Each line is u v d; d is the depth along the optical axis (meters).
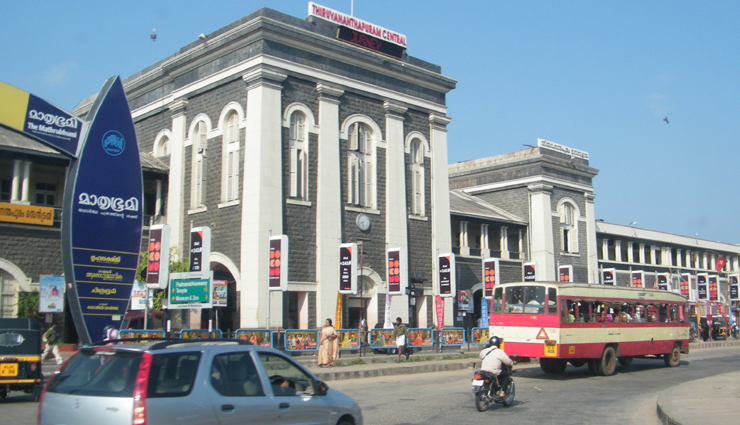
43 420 7.96
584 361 27.27
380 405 16.53
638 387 21.12
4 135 30.47
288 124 32.78
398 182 37.19
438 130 40.03
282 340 30.09
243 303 30.88
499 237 52.75
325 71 34.47
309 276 32.66
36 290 29.86
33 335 16.09
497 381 16.11
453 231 48.28
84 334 21.09
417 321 38.00
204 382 8.07
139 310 32.69
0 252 29.05
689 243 70.31
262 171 31.27
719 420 13.12
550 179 52.53
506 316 24.11
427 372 26.61
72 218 21.17
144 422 7.39
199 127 35.22
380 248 35.97
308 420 9.08
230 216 32.50
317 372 23.22
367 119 36.31
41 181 33.62
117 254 22.06
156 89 38.69
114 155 22.31
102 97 22.28
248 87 32.41
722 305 72.62
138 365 7.73
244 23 32.69
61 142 21.20
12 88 20.27
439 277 37.91
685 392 18.08
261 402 8.55
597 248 58.72
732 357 35.62
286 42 32.84
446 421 14.11
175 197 35.53
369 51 36.19
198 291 25.12
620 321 25.91
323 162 33.75
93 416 7.55
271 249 29.44
